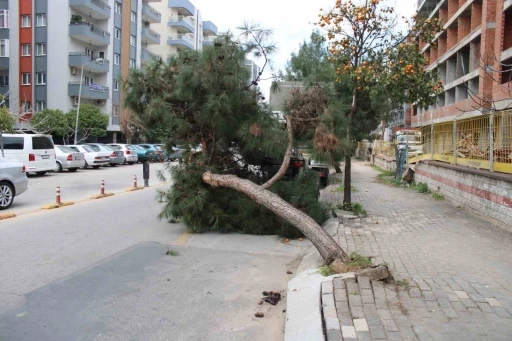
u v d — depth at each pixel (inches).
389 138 1754.4
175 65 356.8
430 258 243.3
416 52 374.0
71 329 171.5
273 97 327.9
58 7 1530.5
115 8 1744.6
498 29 908.0
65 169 992.2
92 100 1692.9
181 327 176.1
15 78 1566.2
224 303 202.1
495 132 364.5
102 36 1642.5
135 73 359.3
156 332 171.0
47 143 823.1
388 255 250.5
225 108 308.0
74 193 584.7
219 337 168.4
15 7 1546.5
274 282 232.2
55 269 245.0
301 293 194.4
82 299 202.2
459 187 447.5
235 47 306.8
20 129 1301.7
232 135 341.4
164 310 192.5
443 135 537.6
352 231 321.7
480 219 366.6
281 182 351.6
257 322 182.1
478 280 203.2
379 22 385.7
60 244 300.7
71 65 1551.4
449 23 1296.8
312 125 309.3
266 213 335.0
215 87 311.9
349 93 430.3
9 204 440.5
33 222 375.2
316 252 270.4
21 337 163.3
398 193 581.3
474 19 1103.6
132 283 226.1
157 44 2237.9
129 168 1109.1
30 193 572.1
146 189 650.8
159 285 224.2
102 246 298.7
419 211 414.6
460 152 460.1
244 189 289.1
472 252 256.2
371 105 475.2
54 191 599.2
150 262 264.4
